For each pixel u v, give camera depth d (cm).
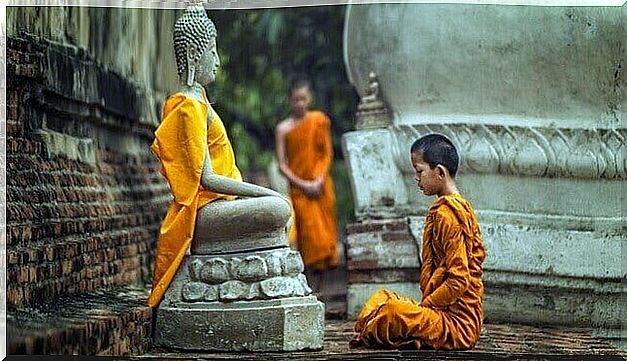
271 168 1488
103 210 755
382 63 864
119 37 856
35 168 623
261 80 1396
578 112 766
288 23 1364
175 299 632
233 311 615
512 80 782
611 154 757
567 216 774
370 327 648
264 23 1345
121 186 834
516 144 783
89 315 577
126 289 747
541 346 683
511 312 789
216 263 624
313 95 1398
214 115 670
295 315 620
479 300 655
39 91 632
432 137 679
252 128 1468
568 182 774
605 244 763
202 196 642
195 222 634
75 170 712
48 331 515
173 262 635
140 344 611
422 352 635
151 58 990
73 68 709
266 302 617
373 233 859
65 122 710
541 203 783
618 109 754
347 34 914
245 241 631
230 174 673
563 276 773
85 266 679
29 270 575
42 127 658
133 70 913
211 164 650
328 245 1111
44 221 614
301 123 1163
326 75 1395
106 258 732
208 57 662
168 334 628
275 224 631
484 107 799
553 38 761
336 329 797
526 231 786
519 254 785
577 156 766
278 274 623
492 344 684
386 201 862
